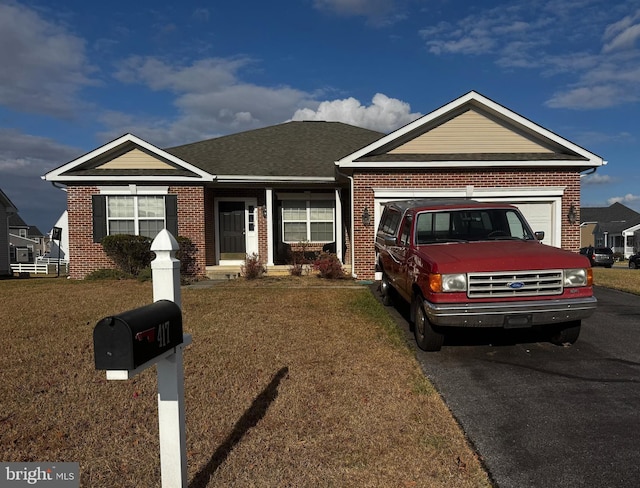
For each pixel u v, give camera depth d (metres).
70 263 14.90
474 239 7.04
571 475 3.23
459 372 5.39
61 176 14.50
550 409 4.33
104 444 3.76
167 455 2.83
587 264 5.84
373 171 13.18
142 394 4.78
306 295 10.71
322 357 5.91
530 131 13.54
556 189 13.24
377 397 4.61
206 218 15.49
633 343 6.51
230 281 13.77
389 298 9.30
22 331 7.41
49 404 4.53
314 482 3.18
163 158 15.02
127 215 14.87
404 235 7.58
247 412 4.29
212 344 6.50
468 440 3.75
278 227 16.72
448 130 13.68
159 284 2.75
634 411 4.27
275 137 19.45
